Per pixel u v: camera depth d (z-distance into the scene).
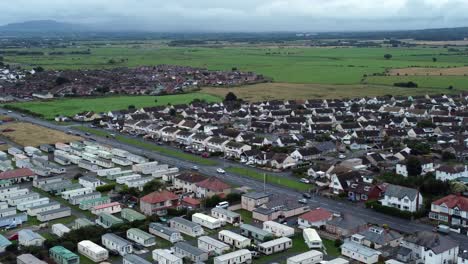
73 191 139.12
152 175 160.88
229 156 189.50
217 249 102.19
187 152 197.38
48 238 109.88
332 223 115.50
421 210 126.31
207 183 140.50
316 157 186.12
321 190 147.38
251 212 130.88
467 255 96.19
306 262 97.00
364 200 138.00
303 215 120.31
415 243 101.38
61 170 165.00
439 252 97.38
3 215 122.19
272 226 114.44
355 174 149.38
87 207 130.12
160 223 117.81
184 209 127.62
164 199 127.50
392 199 129.62
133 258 96.69
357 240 107.94
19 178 155.50
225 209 126.50
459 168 156.50
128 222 117.88
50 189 143.25
